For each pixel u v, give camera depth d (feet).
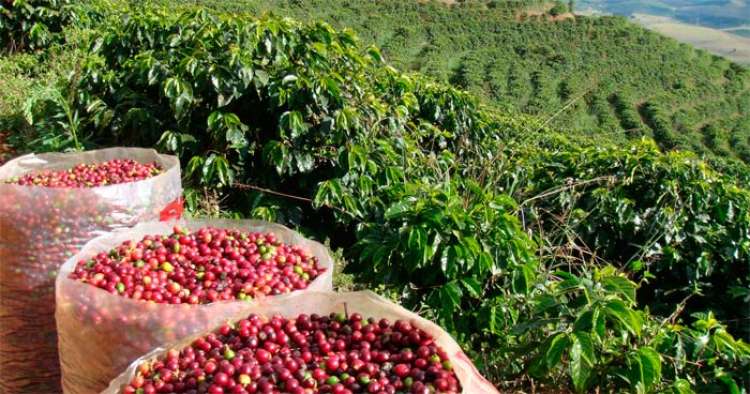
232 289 9.14
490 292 12.76
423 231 12.18
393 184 16.12
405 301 12.74
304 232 16.79
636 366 10.09
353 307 8.54
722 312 17.98
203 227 11.18
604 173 19.35
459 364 7.48
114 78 18.90
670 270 18.33
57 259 10.87
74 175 12.48
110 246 10.44
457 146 22.56
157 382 7.23
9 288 10.89
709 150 93.35
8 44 30.83
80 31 30.89
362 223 15.57
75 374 9.05
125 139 18.08
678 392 10.17
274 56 17.39
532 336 11.59
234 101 17.30
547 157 21.08
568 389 11.42
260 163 17.42
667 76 117.91
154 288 8.94
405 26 124.47
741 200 18.86
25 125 21.77
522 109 95.81
